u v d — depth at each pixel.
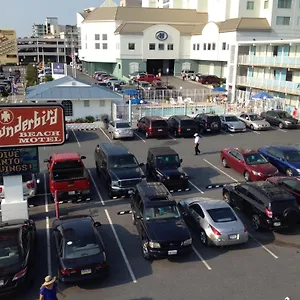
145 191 14.81
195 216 14.41
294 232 14.91
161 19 71.38
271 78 42.16
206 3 74.62
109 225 15.22
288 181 17.19
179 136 30.22
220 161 24.05
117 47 69.00
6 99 52.81
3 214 14.87
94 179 20.69
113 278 11.64
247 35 56.44
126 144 28.12
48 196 18.17
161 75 71.50
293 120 33.56
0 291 10.08
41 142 14.27
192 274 11.88
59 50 157.00
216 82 59.97
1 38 86.88
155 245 12.30
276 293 10.94
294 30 58.12
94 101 33.88
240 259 12.83
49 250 13.20
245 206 15.73
